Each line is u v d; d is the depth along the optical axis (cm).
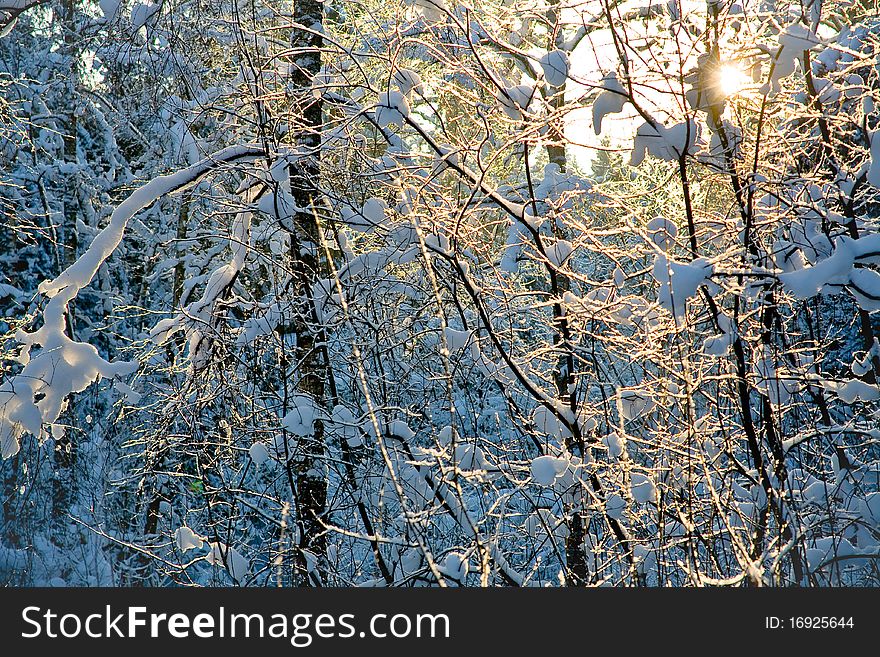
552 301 656
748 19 586
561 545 665
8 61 1566
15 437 806
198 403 816
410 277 793
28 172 1659
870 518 578
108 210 1678
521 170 895
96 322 1728
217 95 877
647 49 585
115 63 968
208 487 766
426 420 736
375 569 761
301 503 774
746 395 577
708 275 548
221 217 986
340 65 862
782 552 466
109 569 1269
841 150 651
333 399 806
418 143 884
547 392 716
